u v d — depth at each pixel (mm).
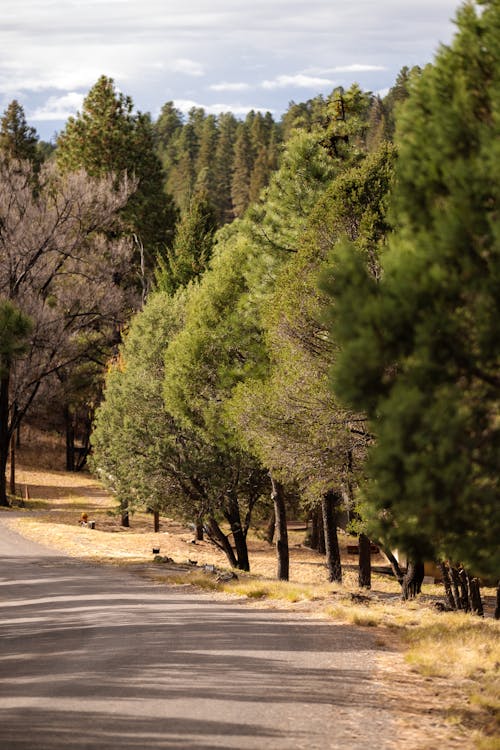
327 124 43375
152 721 12898
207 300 44188
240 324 42156
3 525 56031
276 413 31391
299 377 30125
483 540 11812
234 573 37312
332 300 28469
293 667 17156
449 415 10484
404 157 12656
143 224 106500
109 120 113062
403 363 11211
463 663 17656
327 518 39969
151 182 114125
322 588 31438
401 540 12242
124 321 82188
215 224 82125
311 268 29891
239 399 33969
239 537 50344
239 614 25109
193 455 48625
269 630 22031
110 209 76438
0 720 13000
